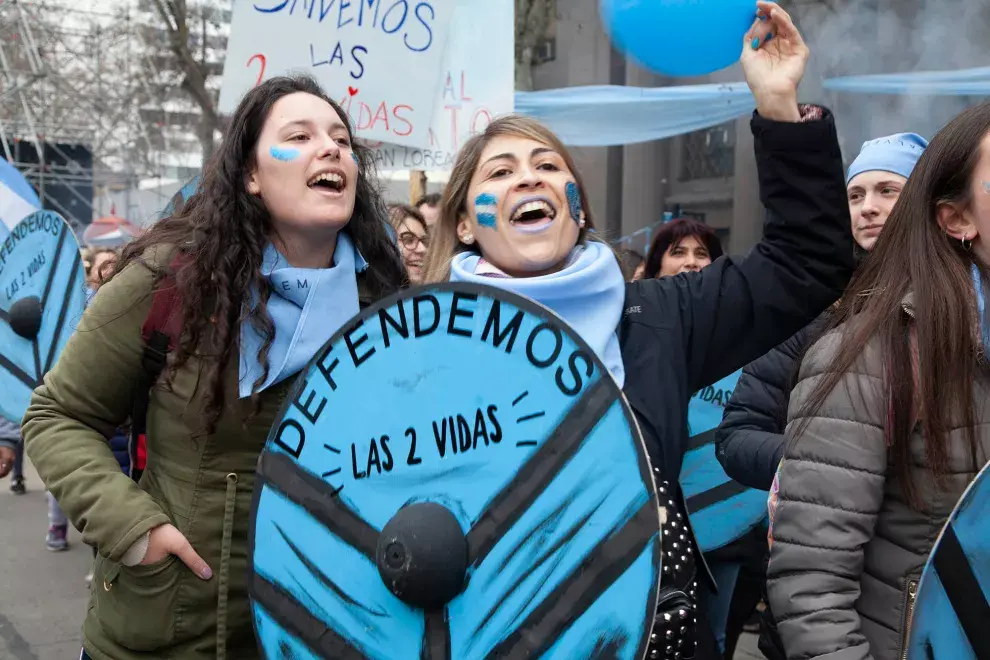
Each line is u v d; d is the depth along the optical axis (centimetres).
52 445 168
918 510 136
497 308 125
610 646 112
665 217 830
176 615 165
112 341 170
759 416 231
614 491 113
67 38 2114
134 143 2259
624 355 167
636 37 159
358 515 134
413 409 131
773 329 168
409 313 132
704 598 169
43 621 441
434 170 394
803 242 162
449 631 124
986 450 133
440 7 364
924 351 135
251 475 170
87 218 2348
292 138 177
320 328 174
